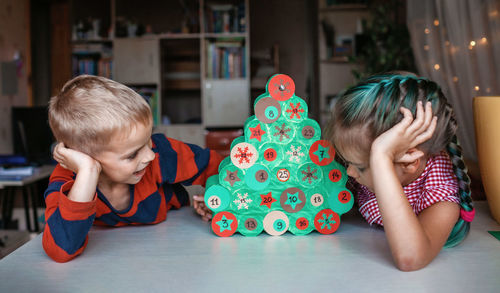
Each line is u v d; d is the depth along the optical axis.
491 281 0.42
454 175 0.57
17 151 2.71
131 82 4.00
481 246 0.53
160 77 4.05
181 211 0.77
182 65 4.32
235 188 0.59
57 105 0.54
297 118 0.59
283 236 0.60
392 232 0.47
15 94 3.55
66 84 0.57
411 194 0.58
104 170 0.56
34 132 2.64
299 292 0.40
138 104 0.53
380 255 0.51
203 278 0.44
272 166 0.59
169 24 4.54
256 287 0.42
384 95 0.49
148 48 3.98
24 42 3.75
